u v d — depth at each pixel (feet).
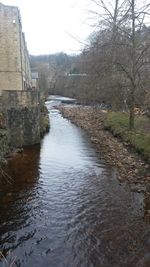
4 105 56.65
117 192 35.96
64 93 255.29
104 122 81.66
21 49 79.00
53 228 28.09
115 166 45.91
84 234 27.12
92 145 60.70
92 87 99.14
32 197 34.65
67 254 24.39
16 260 23.61
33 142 61.57
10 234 27.04
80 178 40.91
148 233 27.14
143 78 62.39
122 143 58.54
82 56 85.46
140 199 33.81
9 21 70.44
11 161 48.83
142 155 47.85
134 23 56.24
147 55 57.93
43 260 23.67
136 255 24.21
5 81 71.87
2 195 35.22
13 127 58.08
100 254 24.39
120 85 70.18
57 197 34.71
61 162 48.52
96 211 31.27
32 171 43.75
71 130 79.36
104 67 63.82
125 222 29.04
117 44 58.39
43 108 103.14
